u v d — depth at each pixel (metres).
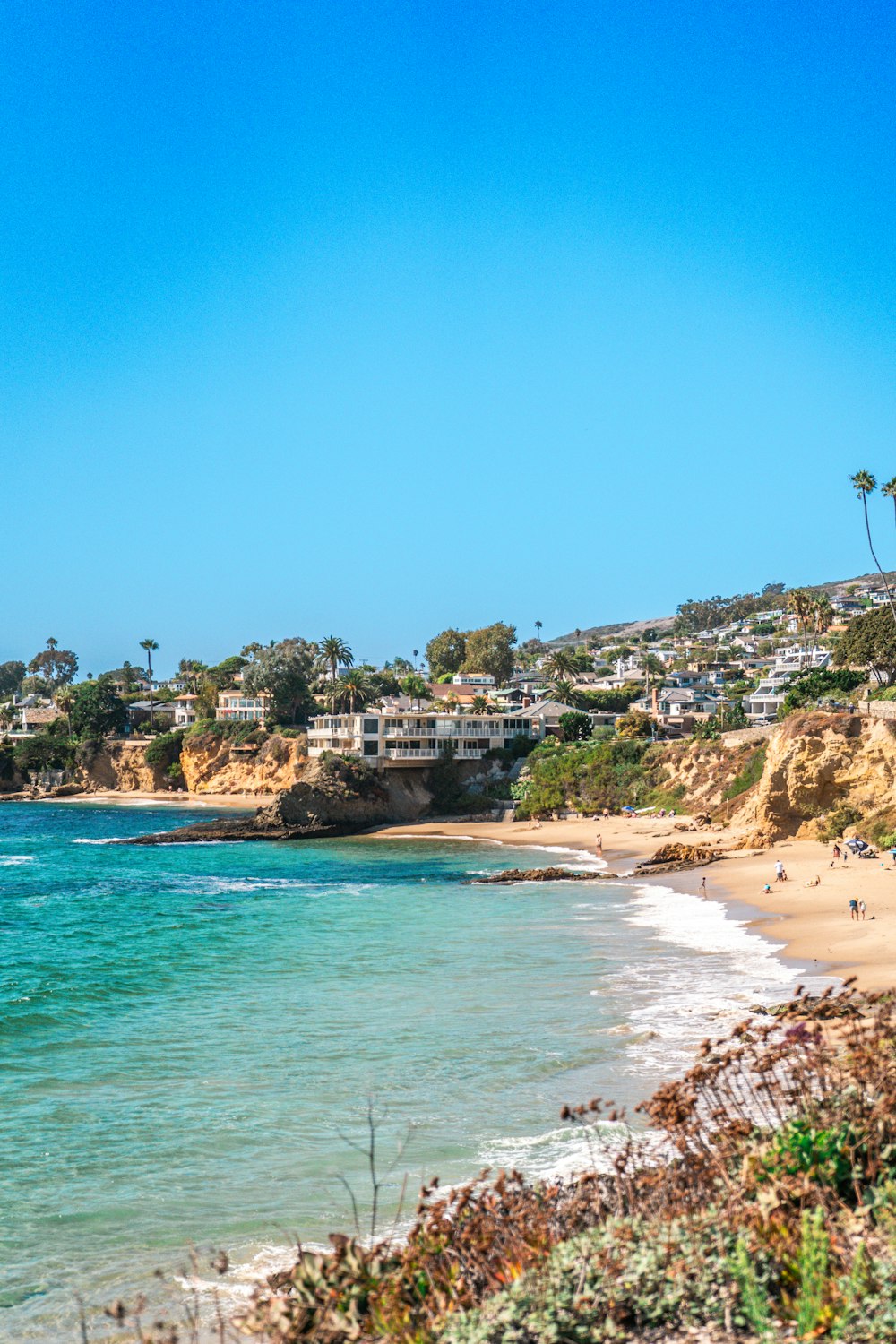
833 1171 9.28
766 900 50.53
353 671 197.75
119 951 41.25
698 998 29.80
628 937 42.03
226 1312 13.00
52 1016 29.44
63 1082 23.11
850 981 12.24
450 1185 16.78
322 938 44.03
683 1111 10.45
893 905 45.66
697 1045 24.69
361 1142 19.09
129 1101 21.75
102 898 60.62
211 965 37.69
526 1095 21.48
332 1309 8.38
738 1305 7.82
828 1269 7.83
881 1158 9.27
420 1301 8.57
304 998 31.66
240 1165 18.22
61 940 44.38
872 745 69.25
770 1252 8.15
